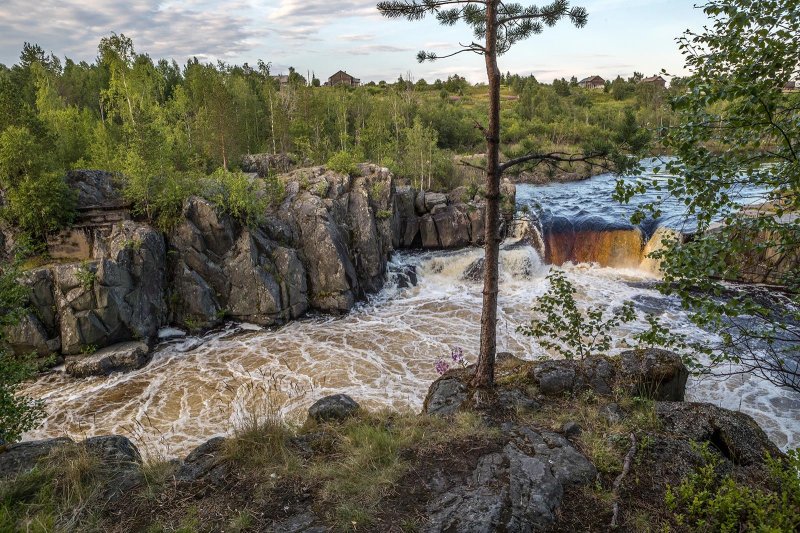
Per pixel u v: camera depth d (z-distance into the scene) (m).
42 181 21.33
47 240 22.05
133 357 19.09
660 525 5.78
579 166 57.31
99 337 19.45
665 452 7.24
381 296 26.75
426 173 46.94
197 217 22.92
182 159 37.06
